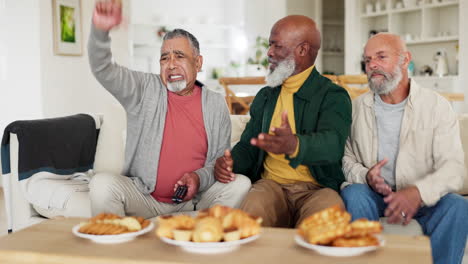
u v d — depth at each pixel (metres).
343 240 1.45
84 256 1.46
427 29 6.96
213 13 9.46
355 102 2.56
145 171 2.42
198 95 2.52
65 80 5.36
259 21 9.05
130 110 2.45
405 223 2.14
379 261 1.39
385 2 7.62
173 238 1.54
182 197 2.23
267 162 2.53
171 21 8.90
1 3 5.14
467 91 6.50
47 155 2.88
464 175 2.30
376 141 2.45
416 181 2.25
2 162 2.87
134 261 1.42
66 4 5.32
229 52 9.56
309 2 8.66
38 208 2.79
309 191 2.40
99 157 2.92
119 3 2.11
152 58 8.66
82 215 2.60
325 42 8.72
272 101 2.51
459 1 6.51
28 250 1.53
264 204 2.22
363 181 2.37
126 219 1.65
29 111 5.14
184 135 2.45
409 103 2.39
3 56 5.20
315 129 2.37
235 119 2.98
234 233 1.49
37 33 5.03
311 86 2.41
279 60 2.43
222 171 2.35
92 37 2.16
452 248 2.19
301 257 1.44
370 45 2.44
